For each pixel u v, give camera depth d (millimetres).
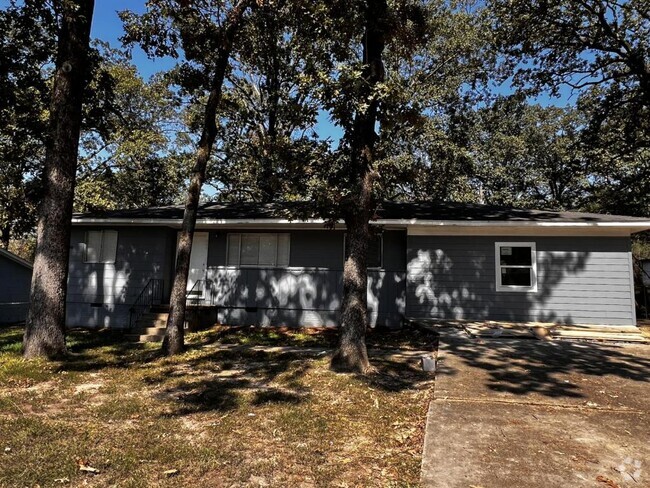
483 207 14477
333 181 7895
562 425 4438
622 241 11688
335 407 5312
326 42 8227
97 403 5480
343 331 7426
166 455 3836
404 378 6828
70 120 8656
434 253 12570
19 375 6785
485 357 7863
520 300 12039
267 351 9359
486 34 16688
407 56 8906
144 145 20906
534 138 28547
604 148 19719
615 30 15281
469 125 22750
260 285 13711
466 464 3547
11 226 13570
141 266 13820
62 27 8719
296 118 8680
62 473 3469
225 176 22344
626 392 5684
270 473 3545
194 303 13883
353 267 7438
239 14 9789
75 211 14586
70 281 14047
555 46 16078
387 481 3387
